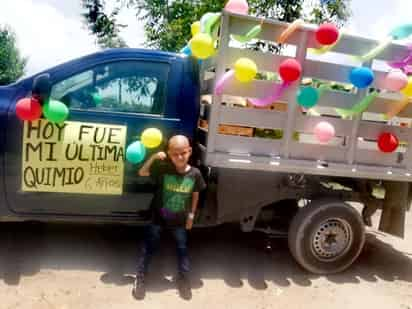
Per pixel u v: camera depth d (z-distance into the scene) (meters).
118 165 3.52
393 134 3.94
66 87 3.44
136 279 3.35
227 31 3.36
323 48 3.43
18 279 3.37
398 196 4.21
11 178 3.38
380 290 3.89
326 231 3.98
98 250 4.10
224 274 3.90
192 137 3.71
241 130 3.59
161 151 3.60
